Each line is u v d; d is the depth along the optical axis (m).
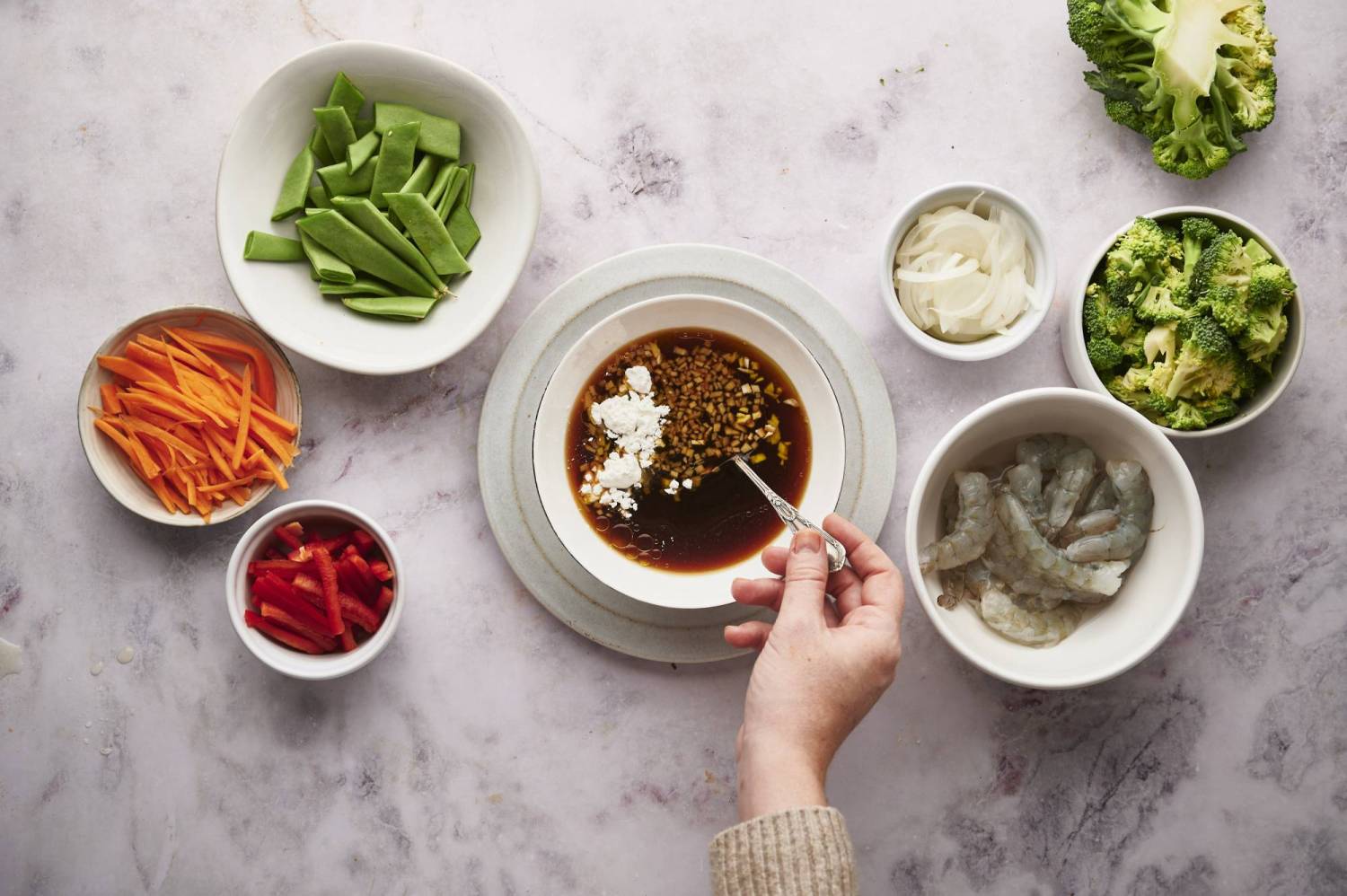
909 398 1.76
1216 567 1.75
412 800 1.76
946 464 1.59
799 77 1.76
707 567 1.67
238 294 1.59
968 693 1.75
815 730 1.27
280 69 1.58
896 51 1.76
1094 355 1.64
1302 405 1.75
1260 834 1.75
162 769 1.77
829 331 1.71
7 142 1.76
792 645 1.30
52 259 1.77
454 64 1.65
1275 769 1.75
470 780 1.76
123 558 1.77
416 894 1.76
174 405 1.61
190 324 1.66
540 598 1.70
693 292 1.71
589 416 1.69
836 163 1.77
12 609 1.77
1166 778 1.75
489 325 1.68
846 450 1.66
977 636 1.61
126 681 1.77
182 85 1.75
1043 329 1.76
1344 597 1.75
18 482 1.77
